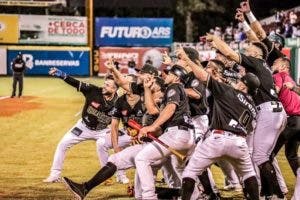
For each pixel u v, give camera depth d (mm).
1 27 45844
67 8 54062
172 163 9969
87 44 46500
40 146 16562
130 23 47125
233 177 11406
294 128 10875
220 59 10359
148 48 46344
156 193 10117
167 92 9234
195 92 9859
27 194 11203
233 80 9617
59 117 22812
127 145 11359
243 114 8727
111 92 11711
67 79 11805
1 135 18484
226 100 8703
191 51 9641
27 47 45594
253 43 10102
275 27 39969
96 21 46969
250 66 9719
